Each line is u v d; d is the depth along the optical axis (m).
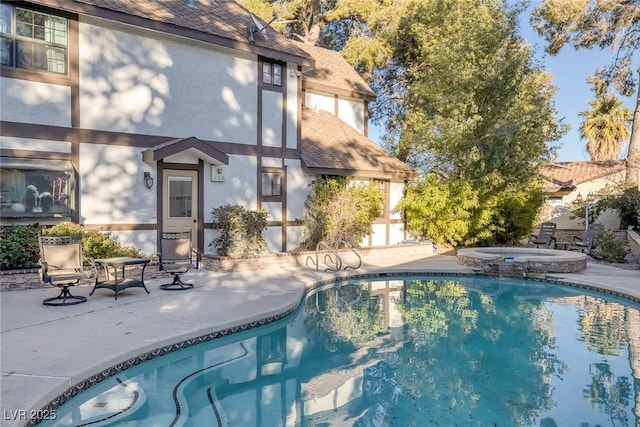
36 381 4.70
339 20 26.75
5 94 9.78
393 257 16.39
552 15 23.92
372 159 17.83
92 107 10.98
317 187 15.48
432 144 18.72
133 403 5.00
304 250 15.20
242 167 13.87
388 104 27.77
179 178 12.59
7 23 9.80
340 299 10.61
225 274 11.80
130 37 11.55
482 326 8.41
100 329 6.64
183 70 12.54
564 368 6.33
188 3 13.84
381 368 6.32
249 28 13.87
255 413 4.91
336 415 4.89
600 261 15.45
